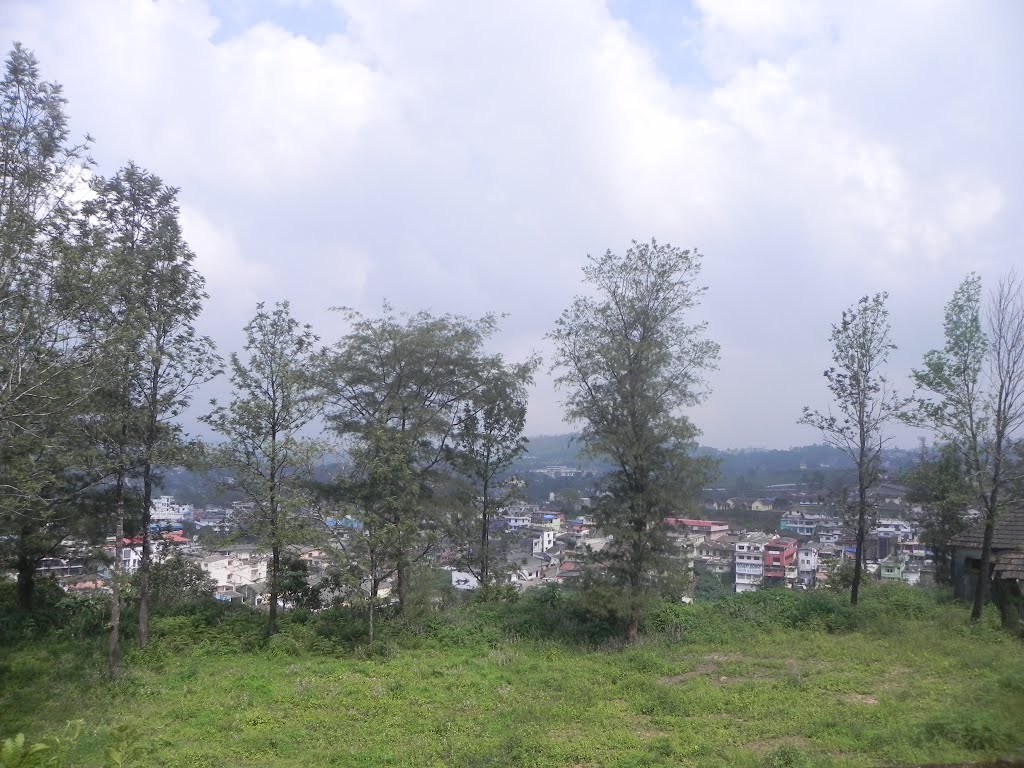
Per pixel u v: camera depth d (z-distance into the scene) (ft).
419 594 63.16
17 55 37.63
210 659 56.18
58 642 58.59
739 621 62.90
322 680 47.80
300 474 60.90
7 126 37.11
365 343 70.03
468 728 36.70
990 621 57.52
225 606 67.82
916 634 55.26
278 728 37.68
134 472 55.88
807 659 50.80
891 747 28.12
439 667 50.80
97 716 41.32
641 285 64.13
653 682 44.70
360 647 57.62
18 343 36.83
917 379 59.98
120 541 51.60
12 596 67.97
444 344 71.15
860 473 65.98
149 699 45.14
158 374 52.80
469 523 74.18
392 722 38.37
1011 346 57.26
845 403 66.18
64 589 67.46
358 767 31.53
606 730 35.29
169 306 52.03
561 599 69.51
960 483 60.70
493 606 69.10
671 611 64.64
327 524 59.77
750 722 35.53
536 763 30.40
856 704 37.32
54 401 40.42
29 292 37.47
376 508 60.49
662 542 61.00
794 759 27.61
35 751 19.56
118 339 42.65
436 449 73.10
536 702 40.96
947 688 38.40
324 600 71.67
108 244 42.68
